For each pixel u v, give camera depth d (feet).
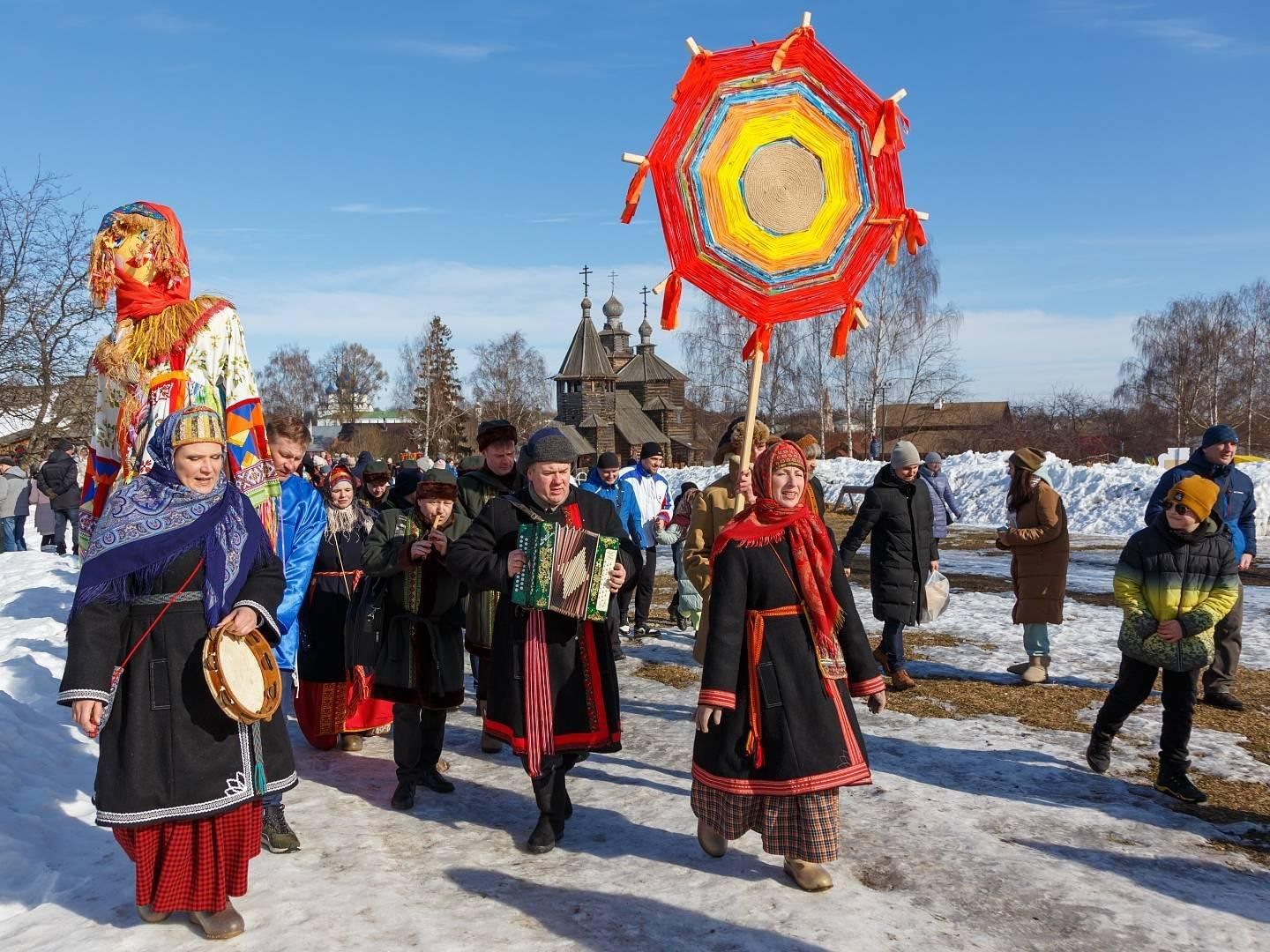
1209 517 17.44
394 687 16.90
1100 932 12.58
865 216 15.38
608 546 14.87
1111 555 55.26
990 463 84.64
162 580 11.83
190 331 14.10
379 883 13.73
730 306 15.16
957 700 24.27
